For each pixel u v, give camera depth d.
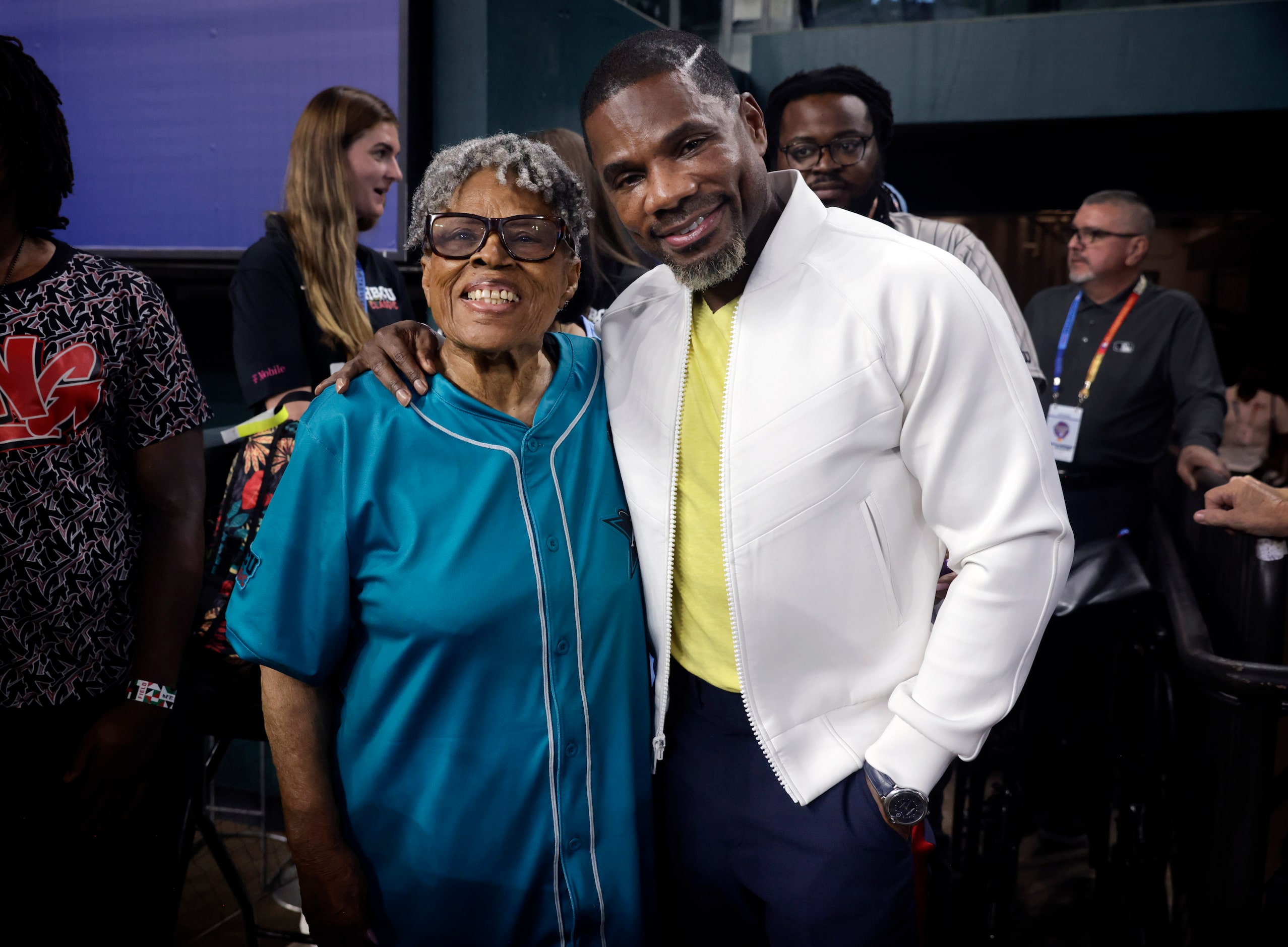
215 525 1.61
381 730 1.17
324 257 2.15
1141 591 2.11
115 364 1.28
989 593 1.10
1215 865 1.53
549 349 1.29
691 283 1.15
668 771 1.33
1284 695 1.42
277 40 2.87
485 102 2.84
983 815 2.17
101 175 3.11
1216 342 5.44
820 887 1.20
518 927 1.20
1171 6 4.46
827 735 1.20
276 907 2.36
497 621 1.13
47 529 1.25
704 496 1.21
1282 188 5.19
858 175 1.91
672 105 1.06
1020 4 4.71
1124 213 3.00
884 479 1.16
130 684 1.34
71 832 1.34
